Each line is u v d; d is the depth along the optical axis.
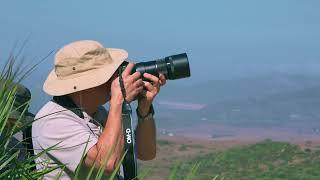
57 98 5.42
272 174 78.56
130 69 5.49
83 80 5.36
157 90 5.71
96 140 5.12
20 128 4.18
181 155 100.19
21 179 3.98
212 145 120.81
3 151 4.05
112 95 5.30
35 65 4.32
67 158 5.09
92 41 5.50
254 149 92.56
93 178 5.13
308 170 80.56
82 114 5.39
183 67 5.62
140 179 4.18
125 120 5.20
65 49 5.46
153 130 5.96
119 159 5.05
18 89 5.11
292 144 97.44
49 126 5.21
